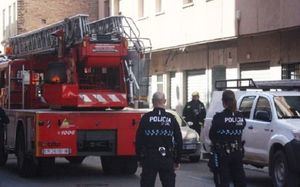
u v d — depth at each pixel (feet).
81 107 47.14
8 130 54.13
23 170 48.57
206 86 90.84
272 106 43.55
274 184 41.65
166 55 103.76
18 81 55.77
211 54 89.25
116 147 46.60
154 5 102.73
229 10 80.23
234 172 32.01
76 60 47.42
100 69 48.21
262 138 43.65
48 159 46.96
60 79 47.44
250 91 47.14
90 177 49.01
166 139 28.96
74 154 45.75
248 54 80.07
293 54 71.41
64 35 49.11
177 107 99.71
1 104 57.88
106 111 46.91
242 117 32.14
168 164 28.91
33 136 45.83
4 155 56.85
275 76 74.79
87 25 47.32
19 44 58.54
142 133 29.09
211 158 32.12
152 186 28.96
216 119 31.91
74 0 150.51
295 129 40.22
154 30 102.58
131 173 50.60
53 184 44.83
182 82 98.48
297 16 67.26
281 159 40.96
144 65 48.93
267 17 72.54
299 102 44.19
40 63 54.39
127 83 48.16
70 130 45.62
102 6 130.52
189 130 61.46
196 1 88.89
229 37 80.33
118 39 47.32
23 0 147.43
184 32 92.48
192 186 44.32
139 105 48.67
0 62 59.36
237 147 31.78
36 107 54.08
